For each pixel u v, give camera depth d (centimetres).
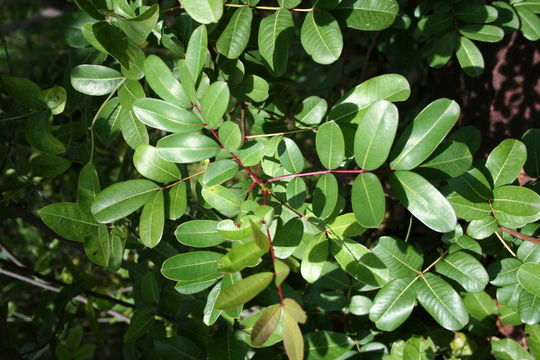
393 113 41
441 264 48
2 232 117
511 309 54
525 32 61
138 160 48
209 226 46
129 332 56
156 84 46
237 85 53
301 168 46
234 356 52
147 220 47
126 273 93
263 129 58
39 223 69
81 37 55
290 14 48
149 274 57
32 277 87
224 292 37
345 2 49
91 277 84
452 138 54
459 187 47
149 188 48
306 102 53
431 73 89
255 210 42
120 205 47
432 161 45
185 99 46
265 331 38
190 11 44
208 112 44
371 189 42
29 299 114
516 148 47
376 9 48
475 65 60
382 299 47
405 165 43
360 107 47
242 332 53
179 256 46
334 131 43
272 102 60
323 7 48
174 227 60
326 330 57
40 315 69
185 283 47
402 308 47
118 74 51
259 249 40
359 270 47
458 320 46
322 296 56
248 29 48
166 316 61
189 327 57
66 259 73
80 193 50
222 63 53
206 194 46
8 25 137
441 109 43
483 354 56
